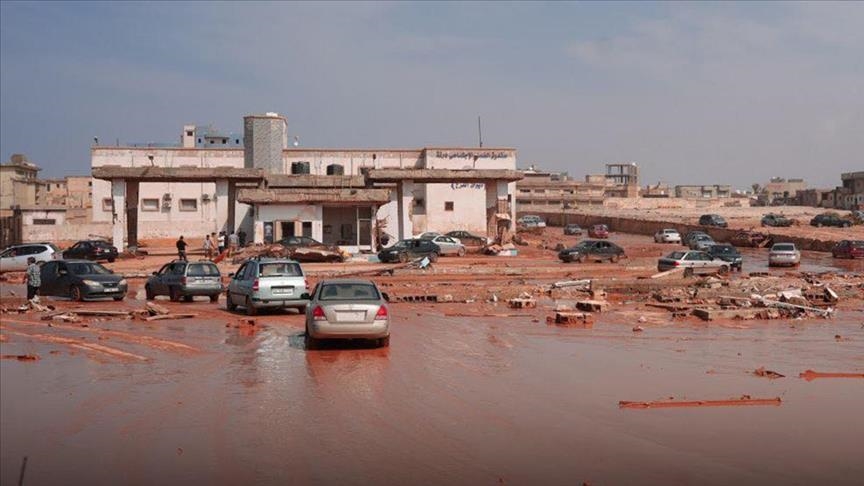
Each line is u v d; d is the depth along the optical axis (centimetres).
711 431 999
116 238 5603
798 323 2273
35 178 11806
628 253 6706
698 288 3297
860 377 1390
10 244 7288
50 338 1942
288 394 1220
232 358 1595
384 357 1591
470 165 7825
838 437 973
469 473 823
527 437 966
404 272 4391
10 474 834
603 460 871
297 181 6106
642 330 2075
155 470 839
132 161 7788
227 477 812
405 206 5966
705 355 1645
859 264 5781
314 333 1675
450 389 1258
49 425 1044
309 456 885
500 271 4488
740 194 19662
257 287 2452
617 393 1235
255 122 7625
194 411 1114
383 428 1007
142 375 1413
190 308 2762
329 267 4694
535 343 1819
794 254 5497
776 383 1332
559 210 13888
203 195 7612
